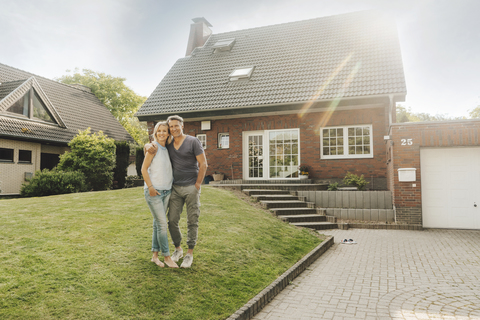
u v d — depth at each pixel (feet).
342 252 24.58
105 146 53.36
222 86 52.65
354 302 14.82
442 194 33.24
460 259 22.16
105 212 23.26
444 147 33.22
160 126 15.10
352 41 52.37
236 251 18.81
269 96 47.29
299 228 29.19
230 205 30.14
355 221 35.55
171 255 16.15
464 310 13.74
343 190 40.19
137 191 34.58
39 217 20.68
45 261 13.75
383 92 41.37
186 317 11.76
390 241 28.02
